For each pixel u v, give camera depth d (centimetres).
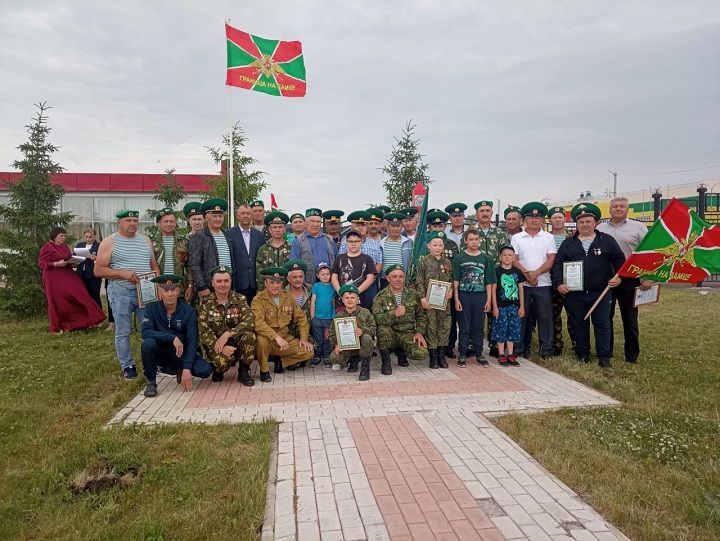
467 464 440
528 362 814
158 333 646
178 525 357
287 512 368
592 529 345
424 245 844
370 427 526
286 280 757
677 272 725
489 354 869
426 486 402
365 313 735
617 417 559
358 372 756
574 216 790
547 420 548
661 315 1210
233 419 552
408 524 350
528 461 446
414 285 813
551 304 810
